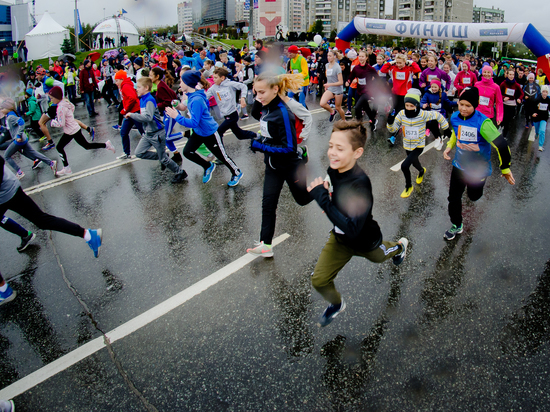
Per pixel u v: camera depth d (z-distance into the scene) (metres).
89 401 2.37
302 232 4.23
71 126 6.11
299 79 3.23
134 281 3.50
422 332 2.79
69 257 3.94
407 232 4.22
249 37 20.56
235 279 3.46
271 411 2.26
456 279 3.38
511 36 10.38
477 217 4.52
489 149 3.53
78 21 30.86
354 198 2.21
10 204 3.15
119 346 2.77
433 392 2.33
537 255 3.71
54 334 2.92
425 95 7.95
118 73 7.07
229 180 5.82
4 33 30.84
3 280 3.28
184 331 2.87
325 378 2.45
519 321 2.87
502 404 2.23
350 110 10.29
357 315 2.97
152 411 2.29
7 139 7.15
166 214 4.81
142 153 5.64
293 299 3.18
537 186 5.42
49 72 13.83
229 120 6.15
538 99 7.03
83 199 5.37
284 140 3.22
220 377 2.48
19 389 2.47
